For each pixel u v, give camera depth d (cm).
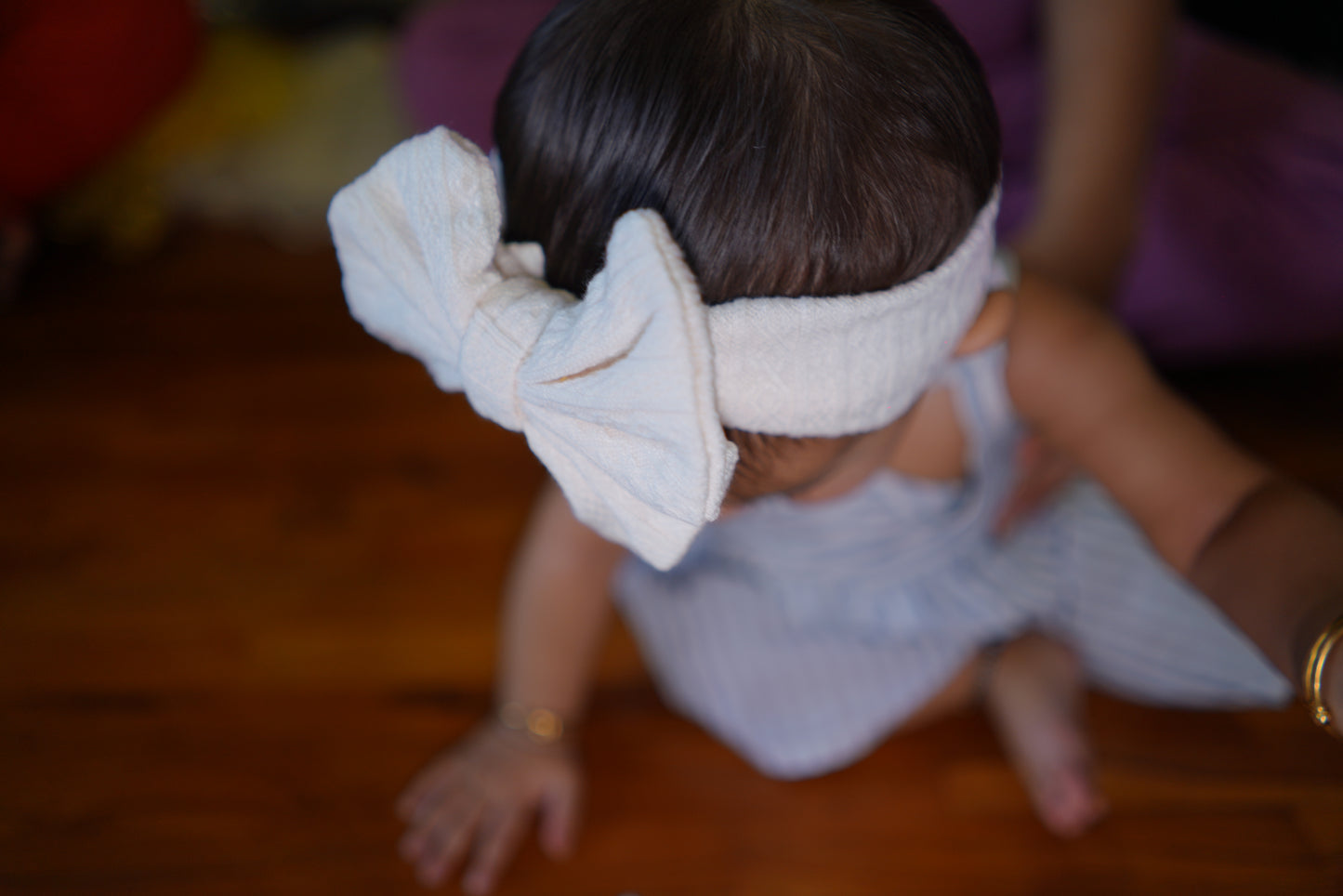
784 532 96
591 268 54
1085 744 101
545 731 103
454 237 50
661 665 113
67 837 101
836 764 106
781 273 51
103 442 142
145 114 172
